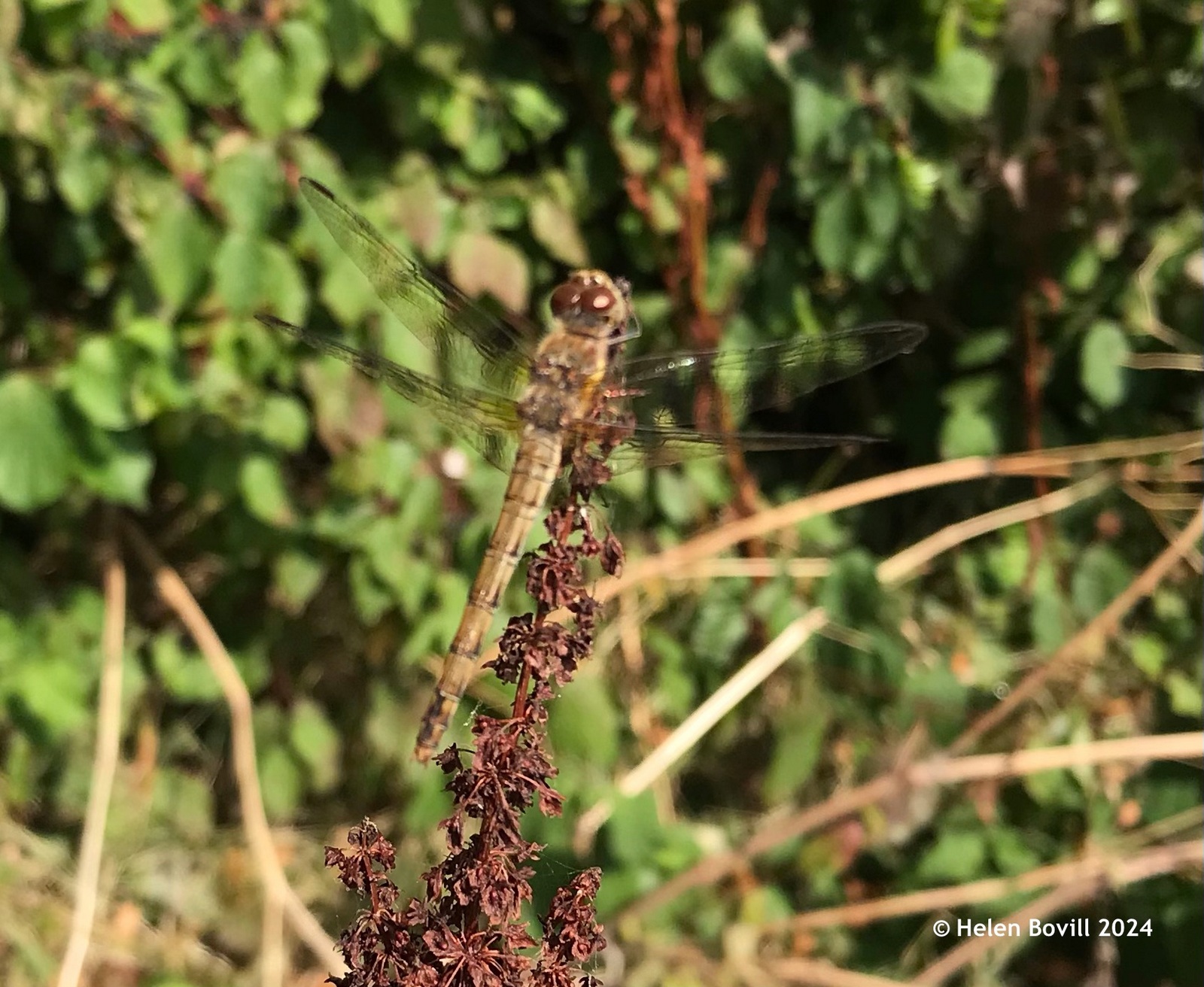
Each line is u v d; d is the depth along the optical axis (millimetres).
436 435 245
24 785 243
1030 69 245
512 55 249
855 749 251
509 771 157
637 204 249
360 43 233
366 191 242
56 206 235
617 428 180
